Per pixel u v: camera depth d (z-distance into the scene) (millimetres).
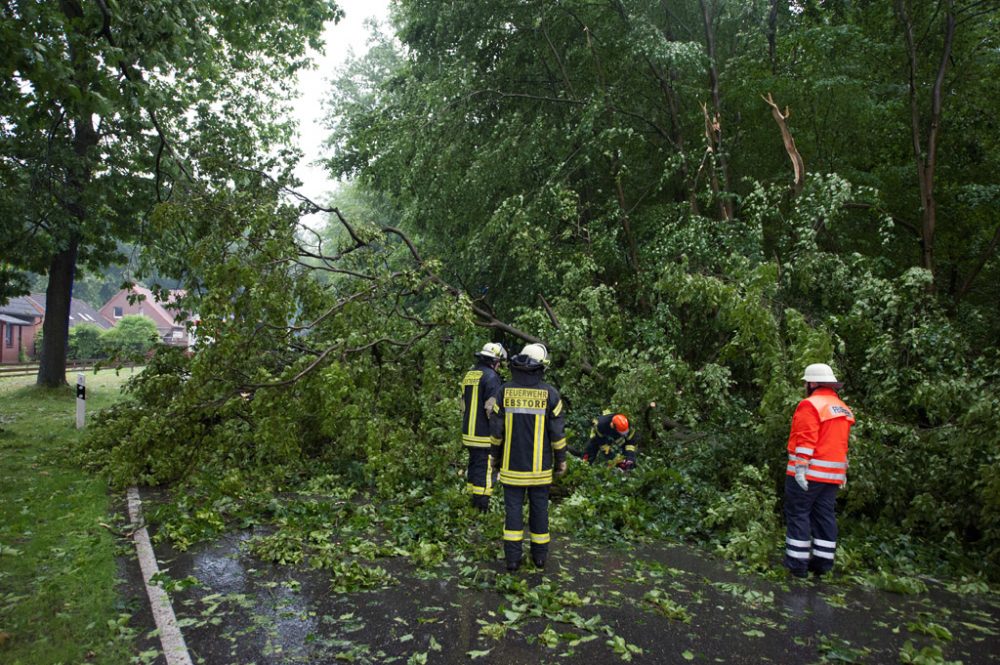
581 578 5180
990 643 4277
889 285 8336
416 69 17094
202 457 7789
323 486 7918
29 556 5164
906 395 7527
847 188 9367
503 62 14703
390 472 7559
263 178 9062
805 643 4137
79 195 16438
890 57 11992
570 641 4004
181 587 4672
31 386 19078
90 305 71375
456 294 10086
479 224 14492
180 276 16641
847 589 5266
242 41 15102
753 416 8016
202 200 8070
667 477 7625
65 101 9617
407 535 5965
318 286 8656
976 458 6434
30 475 8031
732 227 10391
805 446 5457
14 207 15539
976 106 11641
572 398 10328
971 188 10852
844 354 8336
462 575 5125
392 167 15586
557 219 12797
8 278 18406
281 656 3678
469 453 6762
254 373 7883
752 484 7332
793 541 5535
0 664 3459
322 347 8297
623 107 13766
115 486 7398
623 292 12117
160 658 3605
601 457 9117
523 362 5387
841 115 11664
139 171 17125
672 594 4930
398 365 9008
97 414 9086
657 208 12766
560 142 13750
